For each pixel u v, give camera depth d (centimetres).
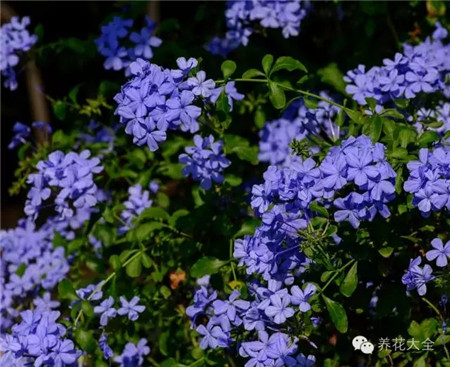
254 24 152
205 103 127
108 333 132
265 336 117
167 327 139
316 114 136
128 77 149
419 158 115
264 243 116
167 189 156
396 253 124
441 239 122
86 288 134
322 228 117
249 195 136
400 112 130
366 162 112
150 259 132
